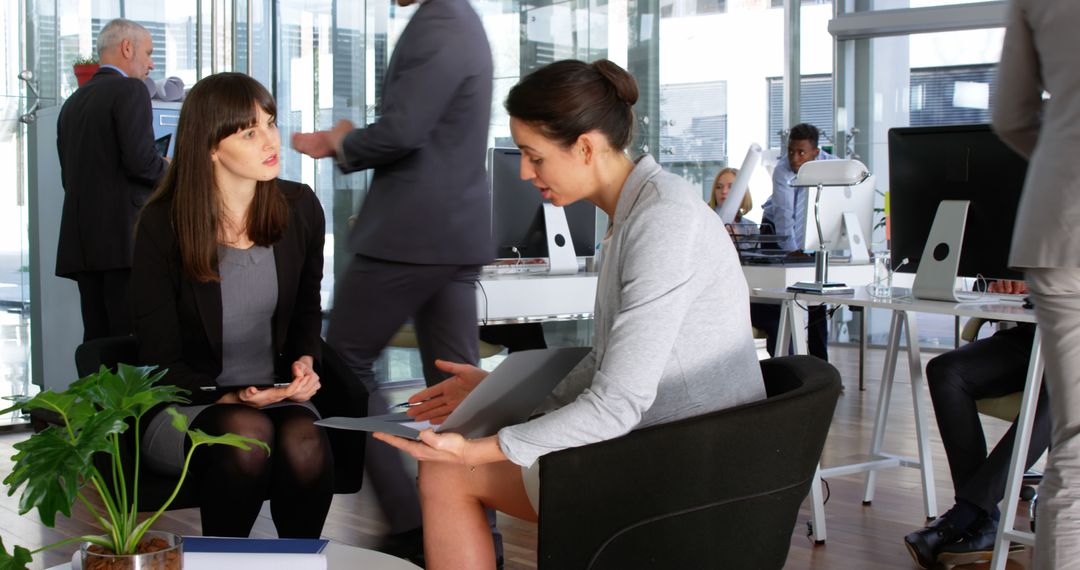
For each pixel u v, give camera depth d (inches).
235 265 96.3
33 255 192.9
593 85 66.2
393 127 95.7
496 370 66.1
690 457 59.2
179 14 199.6
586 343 242.8
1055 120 84.7
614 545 58.6
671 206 63.9
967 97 306.5
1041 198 84.6
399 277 99.7
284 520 92.9
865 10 319.6
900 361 285.3
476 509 71.3
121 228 162.2
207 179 92.8
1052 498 86.2
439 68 96.2
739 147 292.0
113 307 165.8
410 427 70.7
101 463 87.0
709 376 65.3
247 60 201.9
